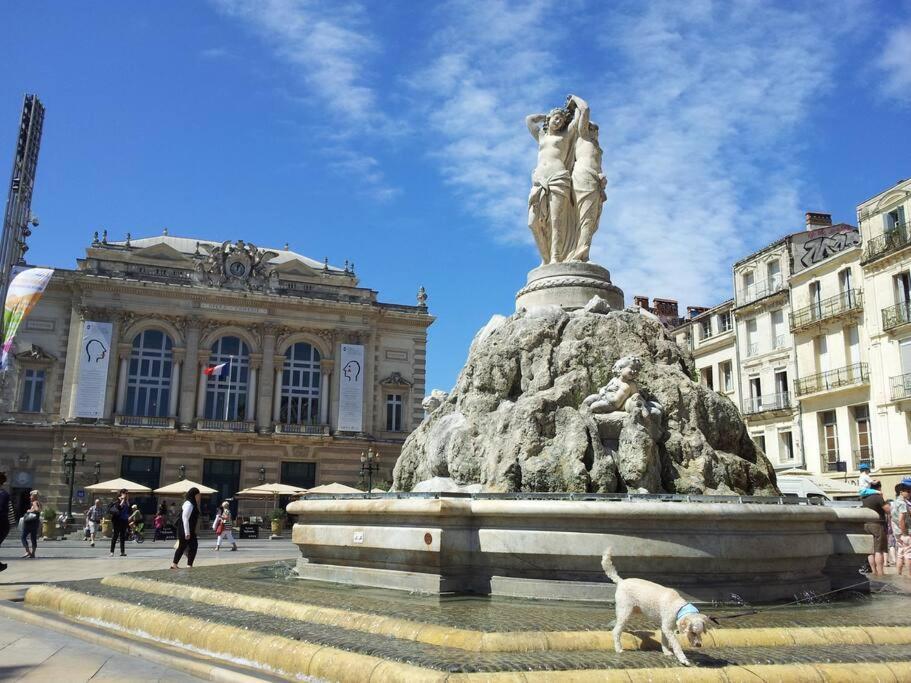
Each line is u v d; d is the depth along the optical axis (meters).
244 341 54.72
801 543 9.38
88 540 39.88
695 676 5.80
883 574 13.61
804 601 9.25
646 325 13.55
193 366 52.62
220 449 52.41
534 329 13.26
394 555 9.85
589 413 11.58
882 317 36.75
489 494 9.41
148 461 51.38
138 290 51.84
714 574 8.88
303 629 7.41
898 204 36.59
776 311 44.88
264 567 14.34
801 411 42.00
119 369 51.31
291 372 55.56
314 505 11.20
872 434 37.19
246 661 7.20
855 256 38.88
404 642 6.69
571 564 8.83
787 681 5.88
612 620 7.23
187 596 9.97
